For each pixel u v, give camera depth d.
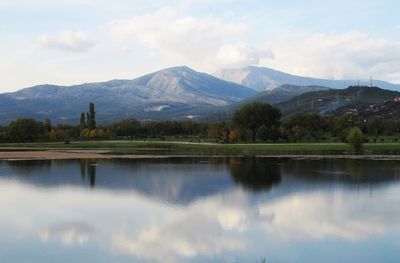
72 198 61.97
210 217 49.97
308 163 110.00
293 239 41.28
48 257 36.69
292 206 56.00
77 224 47.12
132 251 38.09
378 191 67.25
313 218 49.47
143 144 177.12
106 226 46.12
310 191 67.38
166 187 71.50
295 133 180.75
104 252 37.78
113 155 140.75
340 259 36.00
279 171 93.25
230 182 77.06
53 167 103.25
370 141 166.00
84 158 129.00
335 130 199.88
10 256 36.91
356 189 69.12
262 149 145.62
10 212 53.03
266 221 48.12
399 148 141.75
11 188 71.12
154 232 43.84
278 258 36.25
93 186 72.88
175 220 48.62
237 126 191.75
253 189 69.44
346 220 48.44
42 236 42.53
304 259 36.06
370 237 41.94
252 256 36.75
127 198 61.75
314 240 41.06
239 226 46.09
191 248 38.78
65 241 40.97
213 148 153.88
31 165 107.94
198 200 60.12
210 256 36.72
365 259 36.00
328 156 130.88
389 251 37.91
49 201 59.84
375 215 50.88
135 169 98.44
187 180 79.94
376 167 100.06
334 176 84.50
